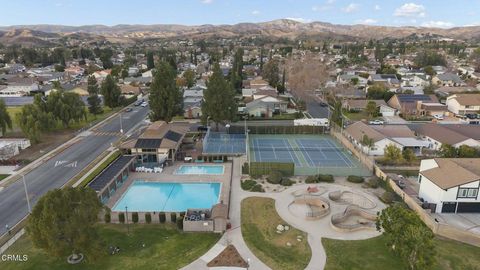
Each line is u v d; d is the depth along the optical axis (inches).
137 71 7554.1
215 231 1574.8
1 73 7126.0
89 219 1268.5
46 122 2965.1
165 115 3351.4
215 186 2124.8
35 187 2038.6
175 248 1434.5
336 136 3164.4
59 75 6811.0
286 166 2223.2
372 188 2064.5
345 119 3782.0
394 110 4023.1
